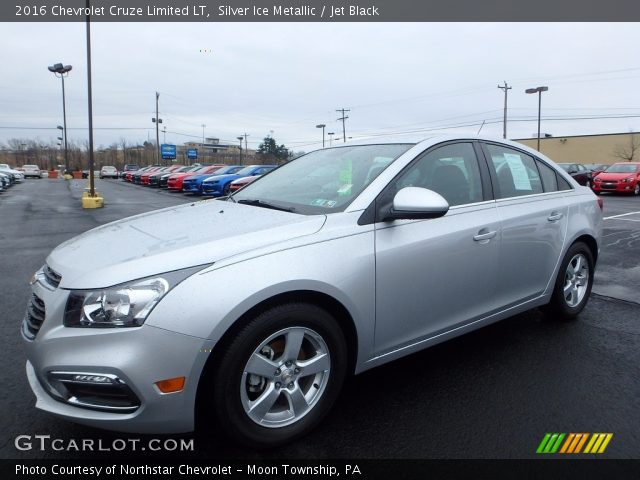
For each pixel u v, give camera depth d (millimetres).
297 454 2318
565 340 3691
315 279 2293
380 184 2729
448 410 2699
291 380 2350
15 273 6047
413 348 2838
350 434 2477
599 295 4961
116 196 21047
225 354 2121
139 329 1976
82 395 2078
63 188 28406
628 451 2342
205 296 2051
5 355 3420
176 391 2021
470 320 3123
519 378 3072
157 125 47375
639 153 54875
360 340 2535
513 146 3695
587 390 2924
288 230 2406
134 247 2342
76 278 2141
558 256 3740
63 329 2061
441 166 3092
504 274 3285
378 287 2561
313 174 3287
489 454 2316
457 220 2971
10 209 14719
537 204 3588
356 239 2514
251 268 2174
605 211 13578
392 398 2828
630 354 3441
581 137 59406
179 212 3125
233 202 3240
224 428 2176
